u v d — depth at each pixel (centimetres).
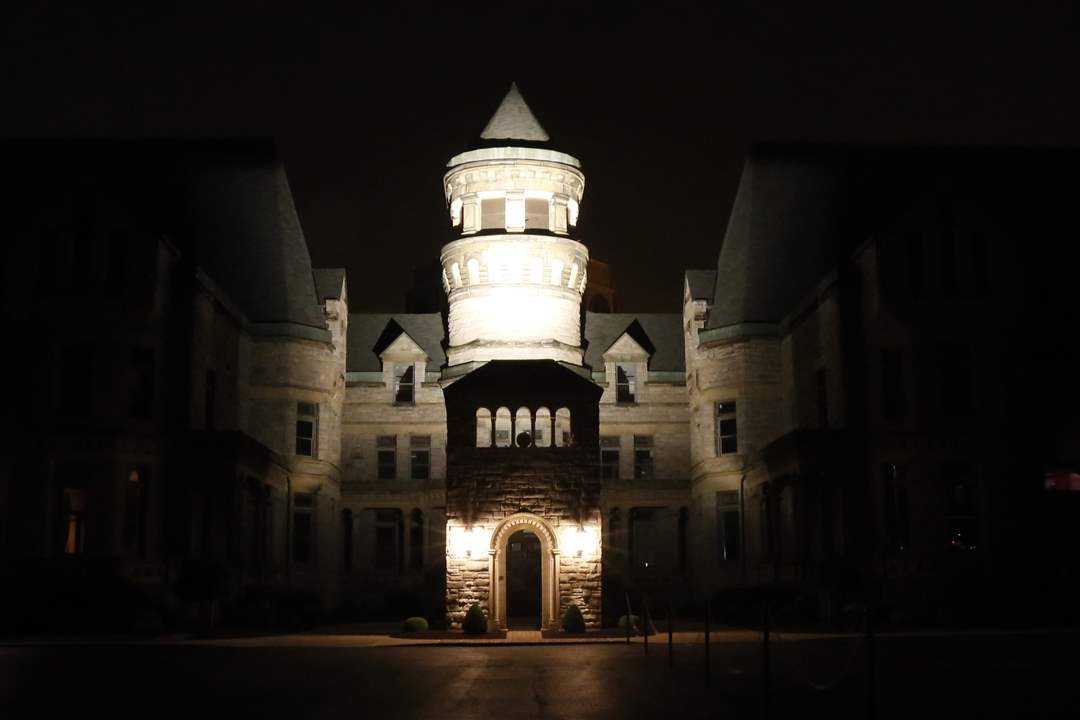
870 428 5091
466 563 4525
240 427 5938
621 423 6775
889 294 5088
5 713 1805
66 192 5047
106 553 4688
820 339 5581
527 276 6241
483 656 3278
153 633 4275
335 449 6494
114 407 4872
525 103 6569
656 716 1752
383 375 6775
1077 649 2991
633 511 6656
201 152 6569
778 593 5009
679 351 7044
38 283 4978
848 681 2252
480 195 6341
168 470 4959
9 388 4872
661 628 4775
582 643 3981
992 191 5244
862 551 4984
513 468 4612
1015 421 5006
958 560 4825
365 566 6506
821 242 6262
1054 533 4875
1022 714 1672
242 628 4569
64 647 3550
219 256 6281
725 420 6266
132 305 4938
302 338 6247
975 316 5103
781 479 5372
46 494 4766
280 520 5888
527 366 4734
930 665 2550
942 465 4959
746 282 6359
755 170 6656
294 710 1847
